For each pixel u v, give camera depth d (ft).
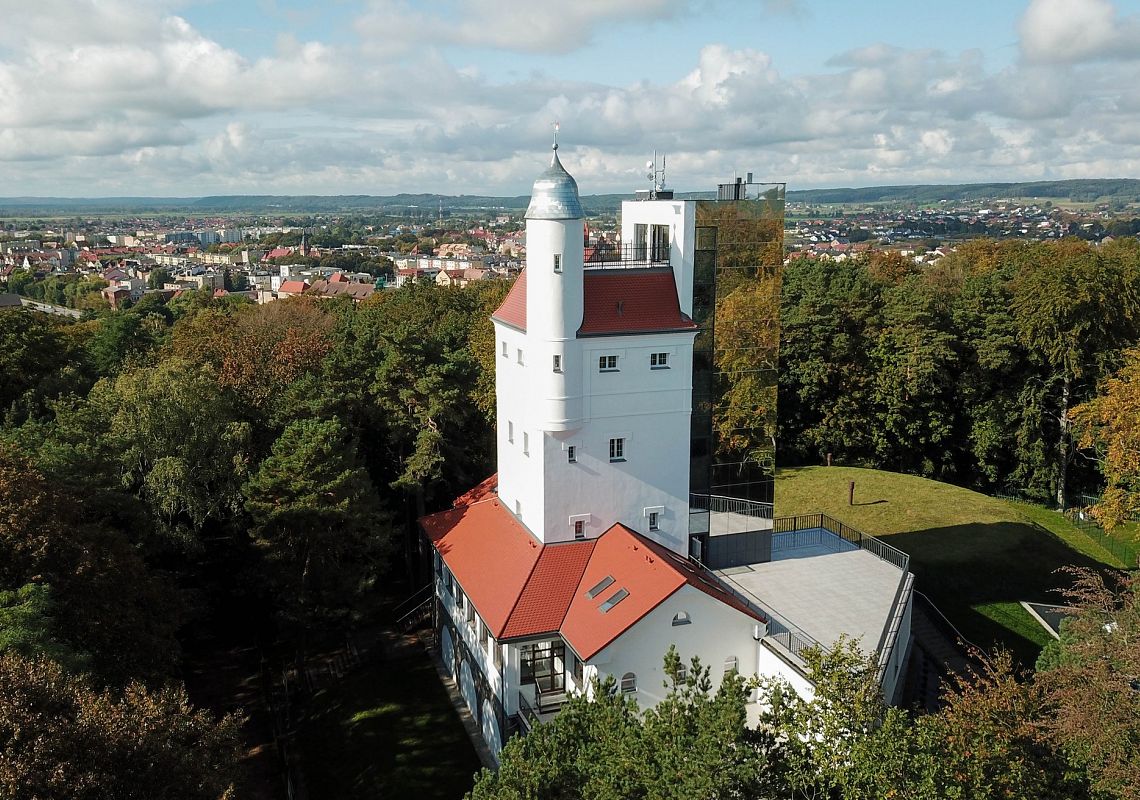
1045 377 274.98
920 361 272.51
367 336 229.04
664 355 144.56
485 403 212.02
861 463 292.81
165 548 156.87
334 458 161.48
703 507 156.66
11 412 204.23
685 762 77.15
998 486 288.92
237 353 234.38
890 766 77.61
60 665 89.15
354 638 181.78
